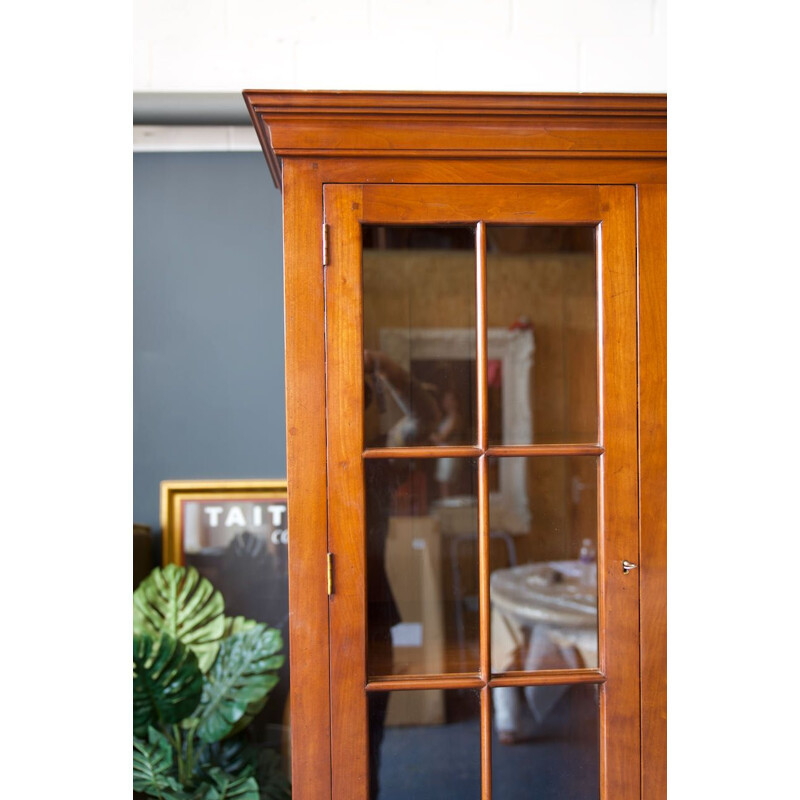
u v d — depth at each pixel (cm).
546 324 83
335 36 129
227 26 128
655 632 82
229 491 134
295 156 79
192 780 111
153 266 134
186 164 134
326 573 79
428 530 82
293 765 79
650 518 83
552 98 78
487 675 81
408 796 80
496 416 83
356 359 80
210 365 135
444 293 82
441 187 80
